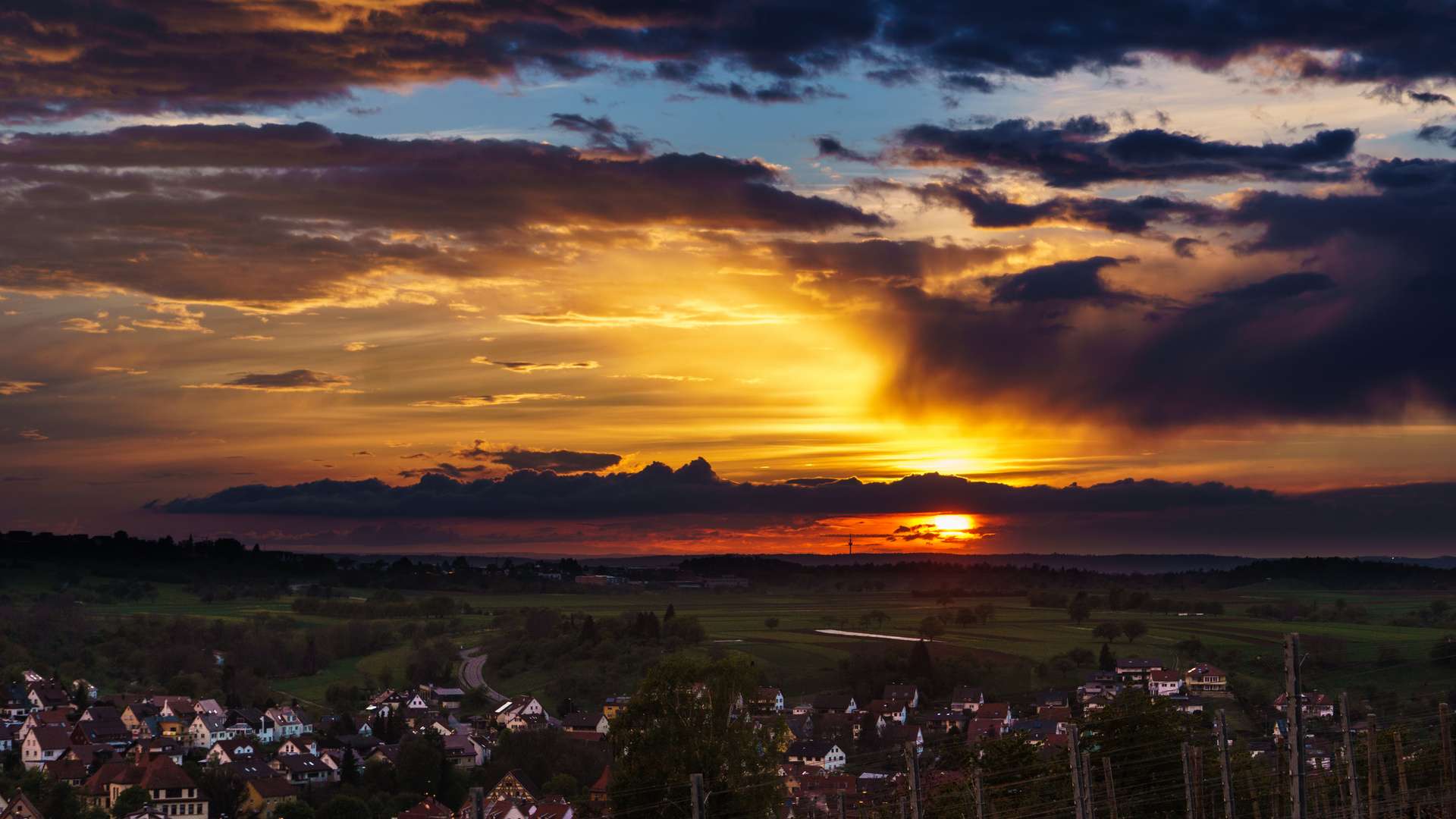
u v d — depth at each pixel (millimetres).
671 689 67000
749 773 65875
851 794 131375
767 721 77438
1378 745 73312
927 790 77688
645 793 65750
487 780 179500
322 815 155875
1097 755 71625
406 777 175875
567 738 192125
